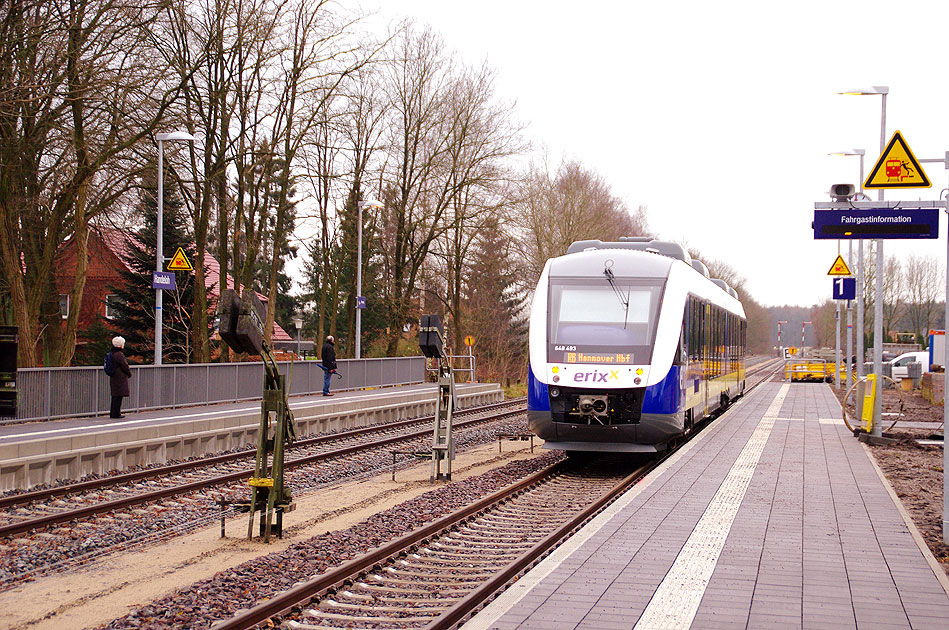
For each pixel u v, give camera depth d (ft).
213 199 104.01
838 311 153.48
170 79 85.15
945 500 33.01
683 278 58.18
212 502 42.73
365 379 117.60
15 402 47.62
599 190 208.44
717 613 22.62
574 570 26.96
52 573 29.40
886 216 40.60
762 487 43.32
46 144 80.02
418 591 27.07
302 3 98.63
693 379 60.44
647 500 39.55
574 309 54.85
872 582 25.80
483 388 127.24
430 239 143.02
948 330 33.88
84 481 48.55
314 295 202.39
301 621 23.81
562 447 54.03
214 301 133.80
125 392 67.51
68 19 71.00
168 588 27.40
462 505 42.70
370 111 128.57
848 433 71.10
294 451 63.05
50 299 97.76
